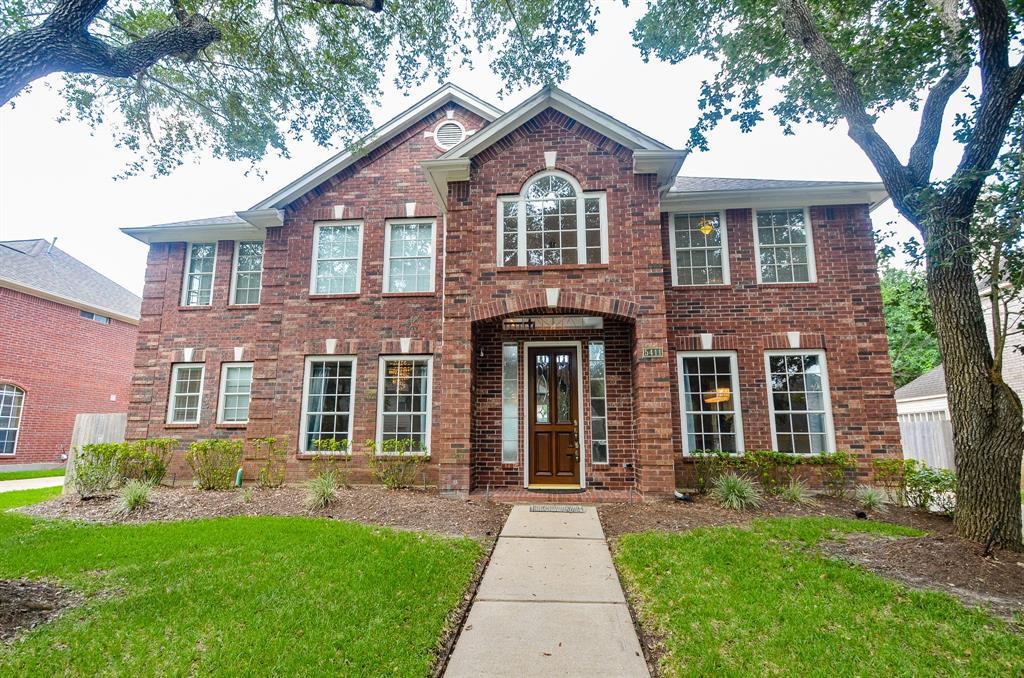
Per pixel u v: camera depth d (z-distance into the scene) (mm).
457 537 6492
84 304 18781
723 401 9859
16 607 4133
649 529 6688
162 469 9906
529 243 9195
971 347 5348
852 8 8086
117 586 4668
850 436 9461
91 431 11797
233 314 12109
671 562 5293
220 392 11844
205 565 5164
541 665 3598
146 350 12172
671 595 4574
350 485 10000
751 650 3611
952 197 5363
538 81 9156
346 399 10672
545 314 9266
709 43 9133
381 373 10664
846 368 9734
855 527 6469
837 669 3369
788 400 9797
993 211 5023
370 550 5637
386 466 9992
